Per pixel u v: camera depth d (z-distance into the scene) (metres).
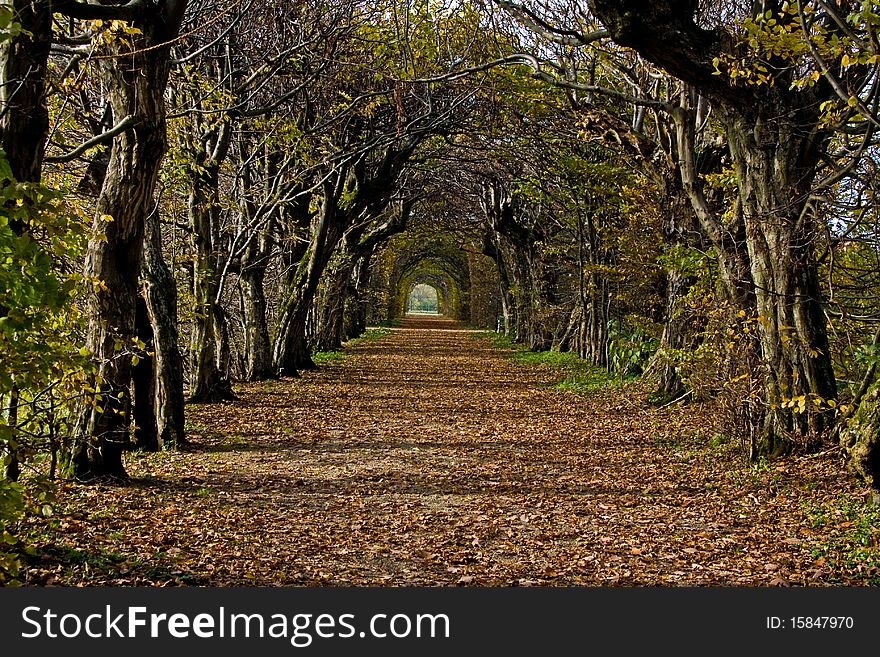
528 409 17.55
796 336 9.95
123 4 7.68
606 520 7.83
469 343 45.16
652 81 14.45
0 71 5.50
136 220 8.73
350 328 45.62
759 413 10.32
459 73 13.09
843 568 6.02
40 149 5.69
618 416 15.81
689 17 9.42
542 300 35.84
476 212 41.84
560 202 24.00
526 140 21.12
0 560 3.84
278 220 22.84
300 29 13.85
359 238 31.92
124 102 8.49
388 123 20.84
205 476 9.79
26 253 3.67
